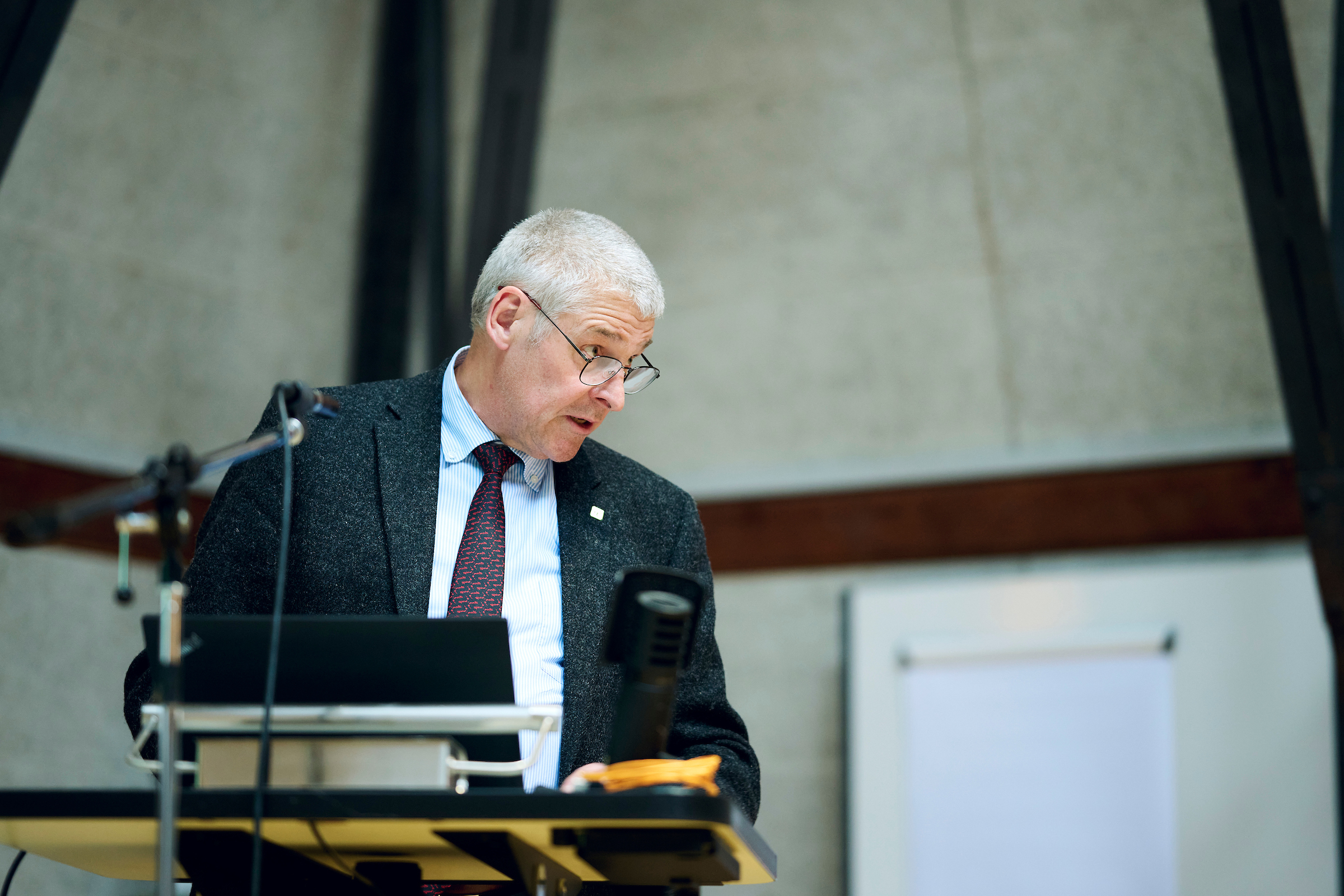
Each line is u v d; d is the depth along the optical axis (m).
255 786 3.19
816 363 12.59
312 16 13.01
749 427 12.66
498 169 12.55
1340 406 9.71
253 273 12.60
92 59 11.70
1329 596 9.69
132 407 11.87
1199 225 11.77
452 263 13.05
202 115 12.35
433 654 3.22
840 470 12.33
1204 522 11.34
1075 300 12.03
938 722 11.30
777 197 12.76
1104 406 11.88
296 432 3.40
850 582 12.10
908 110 12.49
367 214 13.18
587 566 4.30
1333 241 10.42
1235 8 10.27
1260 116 10.13
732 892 11.78
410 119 13.34
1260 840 10.23
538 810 2.93
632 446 12.90
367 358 12.81
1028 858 10.76
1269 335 11.44
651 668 3.32
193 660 3.24
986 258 12.25
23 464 11.09
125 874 3.69
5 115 9.56
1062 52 12.12
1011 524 11.78
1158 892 10.38
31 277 11.40
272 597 4.02
